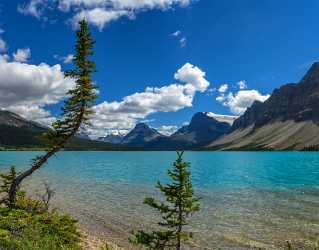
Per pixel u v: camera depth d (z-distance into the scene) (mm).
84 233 35688
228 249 32281
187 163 22828
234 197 62406
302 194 66312
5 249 15633
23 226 21812
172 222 23141
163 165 165000
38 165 29188
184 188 22859
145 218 44281
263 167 152750
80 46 29812
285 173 118625
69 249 20562
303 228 39312
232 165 169625
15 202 28641
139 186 77625
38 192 66750
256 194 66250
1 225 20625
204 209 50281
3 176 29594
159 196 61812
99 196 62094
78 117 29281
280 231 38094
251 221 42781
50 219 25688
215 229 38906
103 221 42438
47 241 19047
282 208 51219
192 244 33438
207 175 111812
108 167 148875
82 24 29953
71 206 51812
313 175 109875
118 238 35469
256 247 32750
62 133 29141
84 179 94062
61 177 99875
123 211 48438
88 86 29141
